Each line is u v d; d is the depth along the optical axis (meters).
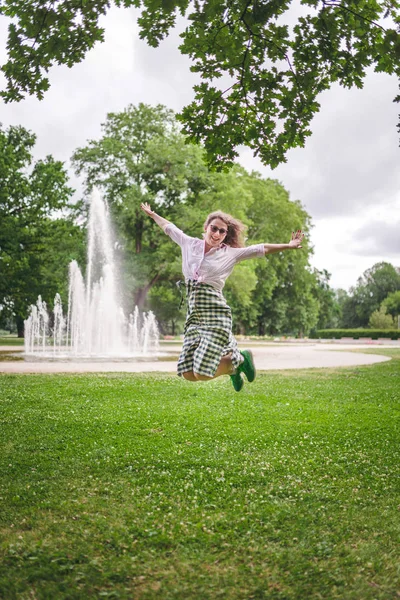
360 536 3.96
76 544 3.74
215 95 6.75
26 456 6.06
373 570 3.43
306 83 6.59
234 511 4.40
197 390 11.65
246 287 40.84
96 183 39.94
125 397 10.50
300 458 6.12
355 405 9.97
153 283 42.31
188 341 4.58
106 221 38.75
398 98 6.11
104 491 4.90
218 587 3.19
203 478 5.30
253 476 5.37
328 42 6.21
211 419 8.34
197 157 38.78
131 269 38.75
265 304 65.50
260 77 6.60
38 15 6.09
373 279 112.25
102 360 21.20
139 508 4.46
